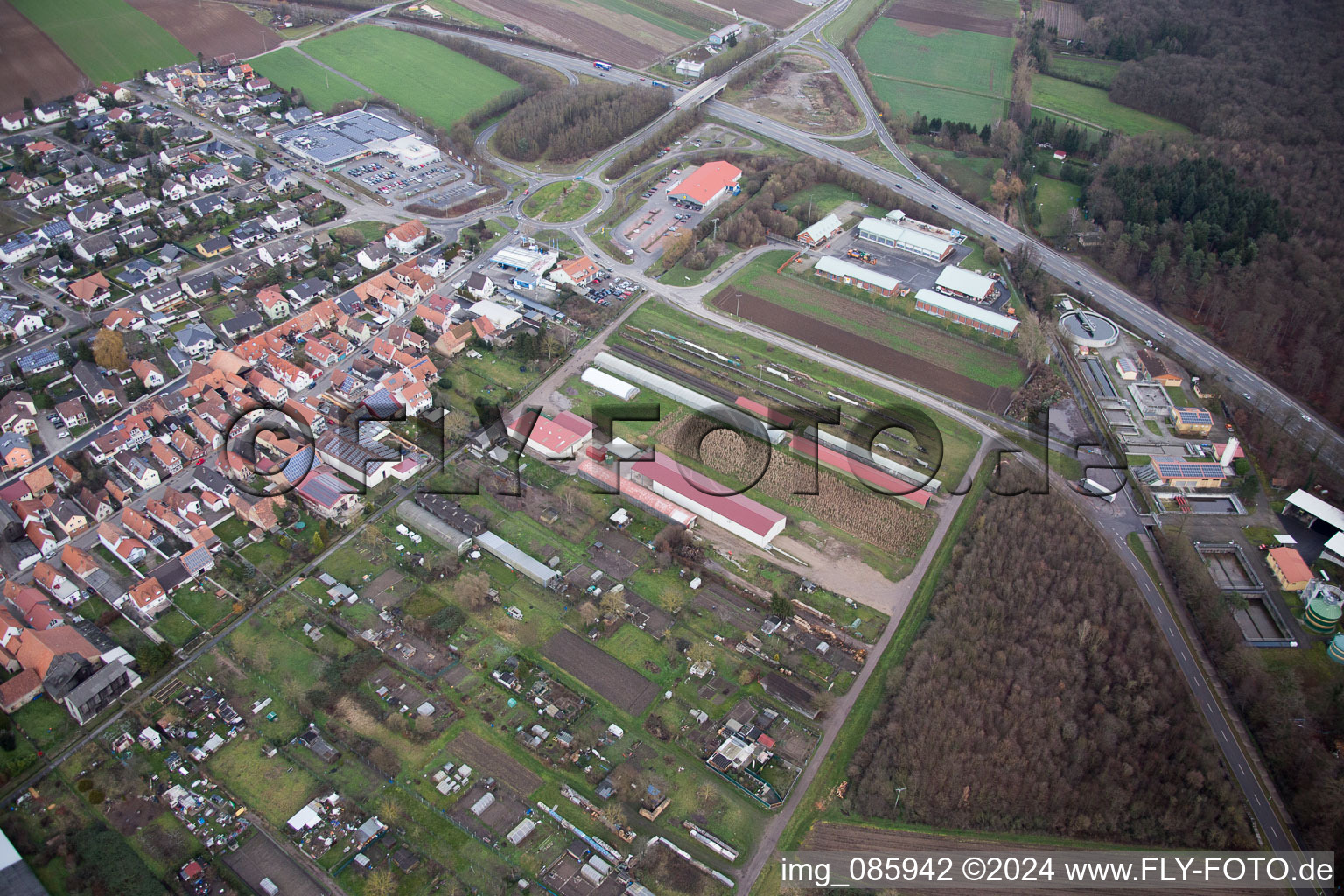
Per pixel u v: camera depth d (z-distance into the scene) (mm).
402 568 160000
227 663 142500
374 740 131875
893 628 152625
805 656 147500
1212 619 150000
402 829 121250
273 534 164000
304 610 150625
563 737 132375
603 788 126688
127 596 151000
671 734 134875
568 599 155625
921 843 122000
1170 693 139125
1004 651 144875
